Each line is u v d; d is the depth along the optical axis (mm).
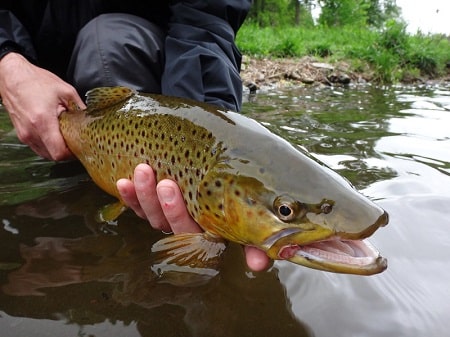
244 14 412
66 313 212
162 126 283
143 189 256
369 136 559
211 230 263
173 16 398
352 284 239
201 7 384
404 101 930
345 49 1627
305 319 213
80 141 338
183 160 268
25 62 348
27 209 323
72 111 350
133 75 381
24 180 376
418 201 344
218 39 377
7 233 288
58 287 232
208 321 210
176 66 355
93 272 248
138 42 384
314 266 218
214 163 254
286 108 785
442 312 218
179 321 209
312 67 1378
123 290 231
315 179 227
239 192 242
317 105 838
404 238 289
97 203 336
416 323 210
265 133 256
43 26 432
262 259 244
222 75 353
